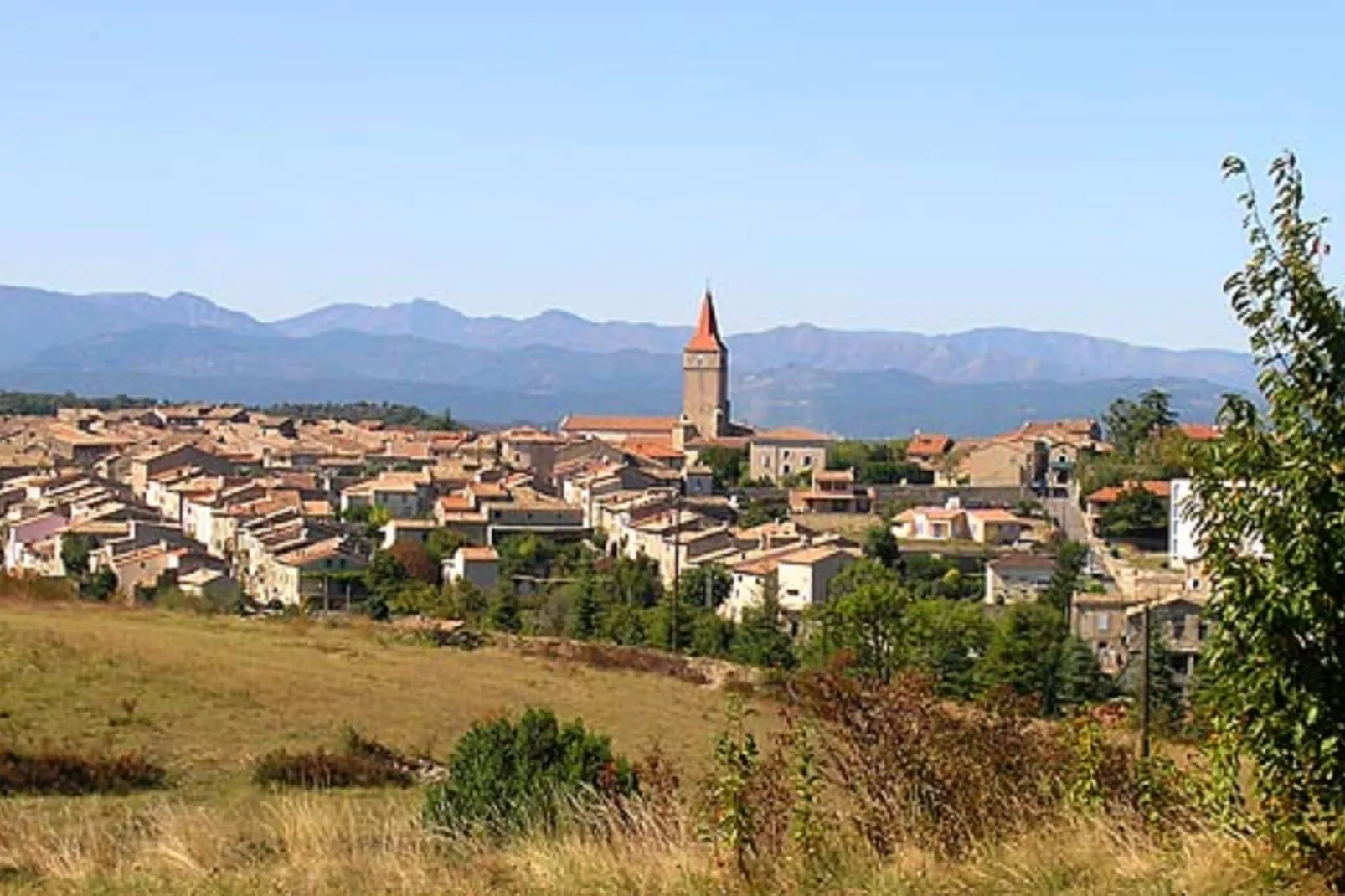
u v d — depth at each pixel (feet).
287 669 143.43
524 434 650.43
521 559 376.27
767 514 442.50
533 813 52.29
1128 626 204.95
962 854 37.42
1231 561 31.12
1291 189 31.32
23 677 120.57
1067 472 477.36
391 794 90.99
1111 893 33.01
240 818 58.18
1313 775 31.04
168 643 149.69
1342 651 30.22
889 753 40.04
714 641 265.54
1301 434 30.68
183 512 456.04
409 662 165.17
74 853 45.37
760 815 38.29
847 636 212.43
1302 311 30.99
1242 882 31.96
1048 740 42.60
